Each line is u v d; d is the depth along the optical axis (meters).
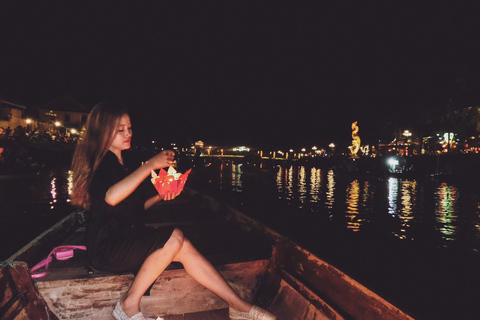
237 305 1.88
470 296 4.88
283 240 2.54
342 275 1.91
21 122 45.47
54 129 54.06
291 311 2.18
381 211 11.52
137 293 1.74
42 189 13.88
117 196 1.63
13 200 11.17
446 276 5.63
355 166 31.88
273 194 16.39
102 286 2.03
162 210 4.86
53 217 8.83
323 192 17.42
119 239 1.78
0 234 7.27
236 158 74.19
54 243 2.86
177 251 1.78
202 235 3.37
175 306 2.20
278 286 2.39
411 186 20.98
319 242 7.55
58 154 31.94
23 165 19.66
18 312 1.58
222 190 17.89
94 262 1.77
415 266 6.07
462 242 7.57
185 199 5.51
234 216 4.03
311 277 2.18
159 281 2.17
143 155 31.84
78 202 1.77
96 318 2.03
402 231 8.60
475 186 20.94
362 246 7.25
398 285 5.27
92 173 1.71
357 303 1.78
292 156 89.31
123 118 1.79
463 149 39.28
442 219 10.20
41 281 1.94
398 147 48.25
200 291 2.25
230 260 2.40
